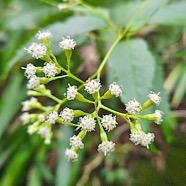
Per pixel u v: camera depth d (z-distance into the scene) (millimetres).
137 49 147
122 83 142
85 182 243
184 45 230
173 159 235
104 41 184
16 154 247
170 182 233
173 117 229
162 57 231
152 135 122
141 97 139
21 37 230
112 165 245
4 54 214
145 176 238
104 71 231
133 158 244
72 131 244
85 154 250
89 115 123
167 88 226
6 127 247
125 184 240
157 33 228
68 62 130
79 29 161
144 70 143
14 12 228
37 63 171
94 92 125
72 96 125
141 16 158
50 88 234
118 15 175
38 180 243
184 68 228
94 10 164
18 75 247
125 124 243
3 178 244
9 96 248
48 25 165
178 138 235
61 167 238
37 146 248
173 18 159
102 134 123
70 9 171
